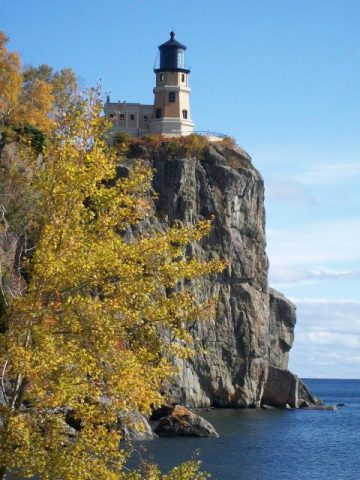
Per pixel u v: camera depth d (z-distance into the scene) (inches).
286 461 2945.4
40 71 4256.9
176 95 5885.8
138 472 956.0
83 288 935.0
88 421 904.9
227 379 5044.3
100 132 970.1
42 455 881.5
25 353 863.1
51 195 931.3
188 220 5083.7
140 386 901.8
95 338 896.9
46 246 919.0
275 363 5625.0
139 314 930.1
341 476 2694.4
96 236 947.3
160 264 944.3
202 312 955.3
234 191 5275.6
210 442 3221.0
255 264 5324.8
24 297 909.8
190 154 5251.0
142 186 984.9
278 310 5689.0
